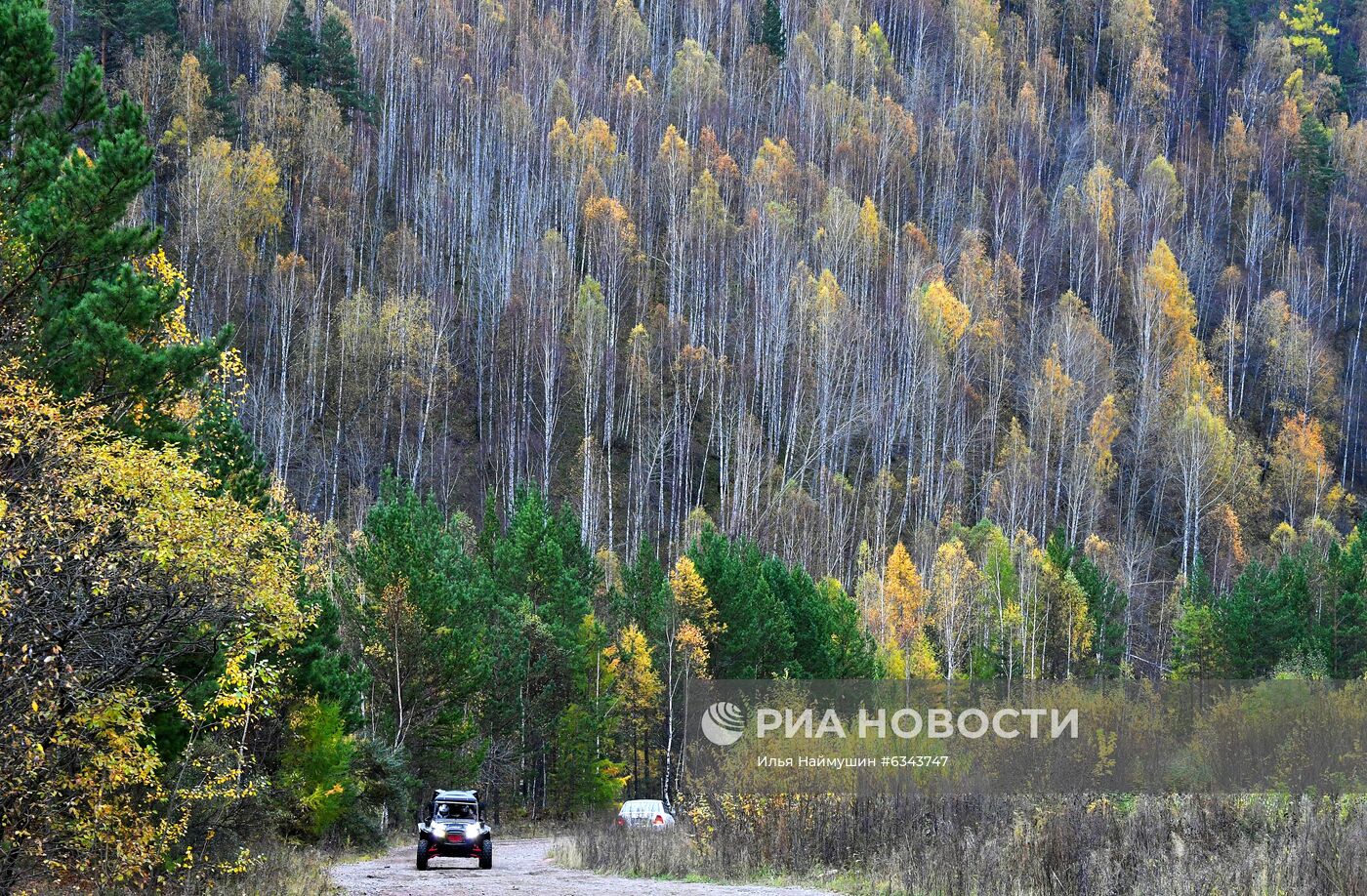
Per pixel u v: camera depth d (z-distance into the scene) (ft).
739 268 502.38
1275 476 447.01
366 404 365.61
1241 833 58.90
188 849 55.93
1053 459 428.15
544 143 531.50
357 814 131.64
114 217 63.26
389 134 515.91
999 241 557.33
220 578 48.06
